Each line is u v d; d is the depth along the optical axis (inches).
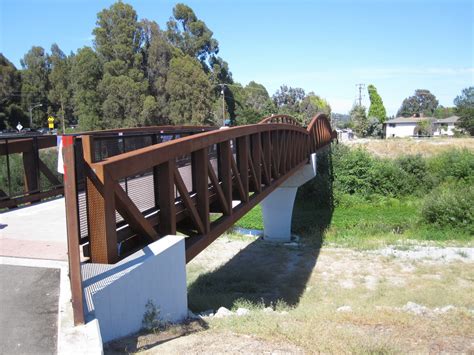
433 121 4131.4
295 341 246.2
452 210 1104.2
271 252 912.9
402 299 579.5
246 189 483.5
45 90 3607.3
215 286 660.7
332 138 1918.1
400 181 1621.6
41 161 459.5
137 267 227.3
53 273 230.8
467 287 661.9
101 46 2790.4
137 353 199.3
